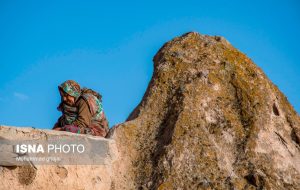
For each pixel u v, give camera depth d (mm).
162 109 10789
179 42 11805
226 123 10367
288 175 10031
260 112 10562
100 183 9672
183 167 9719
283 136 10539
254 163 9898
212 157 9852
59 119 10742
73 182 9438
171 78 11141
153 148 10203
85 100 10492
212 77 10969
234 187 9453
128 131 10477
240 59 11422
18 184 9266
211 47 11555
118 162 10039
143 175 9867
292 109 11188
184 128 10141
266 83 11125
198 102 10555
